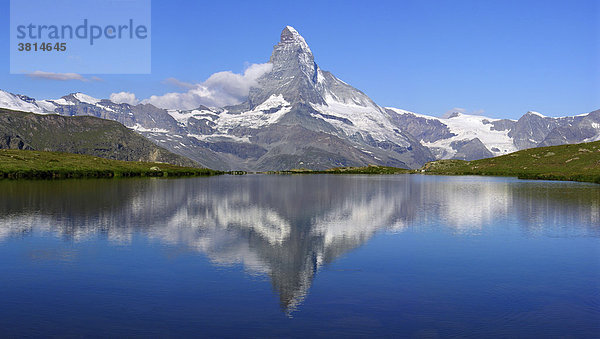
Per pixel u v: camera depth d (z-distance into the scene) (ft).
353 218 225.97
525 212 243.60
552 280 118.11
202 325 90.02
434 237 174.50
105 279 118.21
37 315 94.53
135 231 183.83
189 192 381.60
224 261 136.98
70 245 156.76
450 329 88.33
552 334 85.92
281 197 342.64
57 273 123.13
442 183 547.08
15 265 130.93
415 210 256.11
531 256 143.02
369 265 133.28
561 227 196.13
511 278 119.96
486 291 109.81
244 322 91.61
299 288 111.55
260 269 128.47
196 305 100.22
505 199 315.17
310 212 248.32
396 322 91.61
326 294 107.76
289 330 87.81
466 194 363.76
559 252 148.66
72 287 111.55
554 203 287.28
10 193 341.82
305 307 99.30
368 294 108.06
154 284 114.32
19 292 108.17
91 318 93.20
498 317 94.17
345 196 351.46
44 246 155.02
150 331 87.20
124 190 387.96
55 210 242.58
